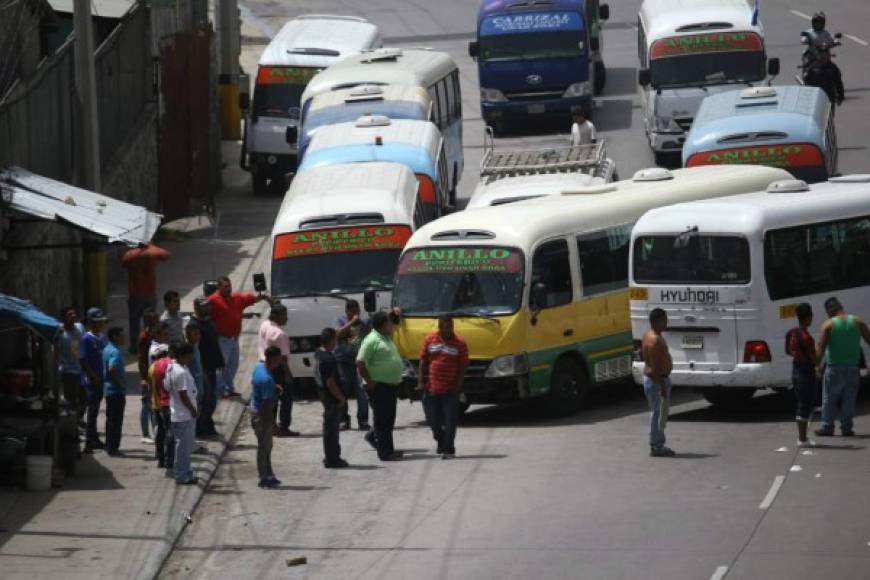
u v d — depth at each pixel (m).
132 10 96.25
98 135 76.38
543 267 59.91
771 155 79.06
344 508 46.94
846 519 41.41
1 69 66.06
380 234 67.94
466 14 158.62
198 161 97.38
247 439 58.97
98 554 42.00
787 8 152.75
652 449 50.69
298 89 106.88
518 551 40.59
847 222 58.75
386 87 90.69
